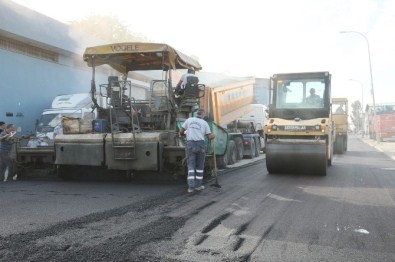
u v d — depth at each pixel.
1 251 4.36
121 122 10.05
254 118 20.33
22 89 15.89
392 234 5.21
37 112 16.61
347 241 4.88
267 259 4.22
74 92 18.92
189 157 8.49
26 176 10.85
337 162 16.09
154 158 9.14
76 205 6.90
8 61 15.27
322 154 10.81
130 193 8.19
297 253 4.42
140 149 9.21
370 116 46.91
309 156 10.89
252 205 7.02
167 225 5.52
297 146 10.94
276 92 12.09
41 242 4.69
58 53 18.12
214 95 14.62
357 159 17.77
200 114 8.77
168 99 9.92
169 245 4.63
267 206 6.94
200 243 4.73
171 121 10.06
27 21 15.46
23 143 12.34
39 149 10.47
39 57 17.08
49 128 14.00
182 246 4.60
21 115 15.76
